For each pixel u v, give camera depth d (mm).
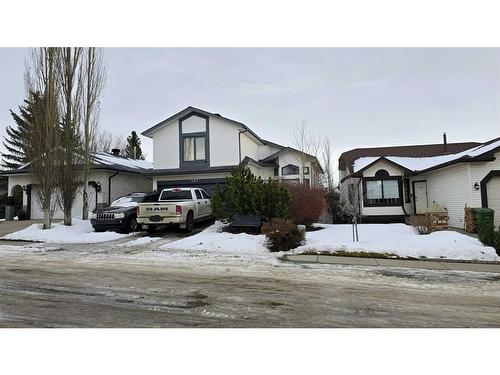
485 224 10516
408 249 9969
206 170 20219
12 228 17125
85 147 18109
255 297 5848
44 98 16094
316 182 21203
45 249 11453
